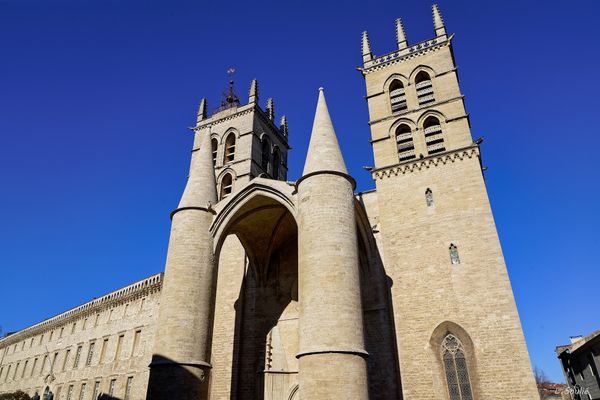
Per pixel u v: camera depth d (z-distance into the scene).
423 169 32.84
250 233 33.09
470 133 33.31
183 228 27.89
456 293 27.73
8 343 83.00
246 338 32.47
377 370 27.52
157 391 23.23
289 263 34.06
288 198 27.34
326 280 22.06
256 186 29.05
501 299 26.45
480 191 30.31
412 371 26.80
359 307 22.23
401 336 28.00
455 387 25.64
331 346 20.50
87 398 53.69
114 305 58.25
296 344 30.52
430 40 38.91
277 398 28.69
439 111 35.03
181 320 24.95
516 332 25.30
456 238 29.42
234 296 34.41
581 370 41.66
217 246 28.44
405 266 29.94
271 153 50.59
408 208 31.84
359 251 31.23
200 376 24.16
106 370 53.06
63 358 63.31
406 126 36.19
